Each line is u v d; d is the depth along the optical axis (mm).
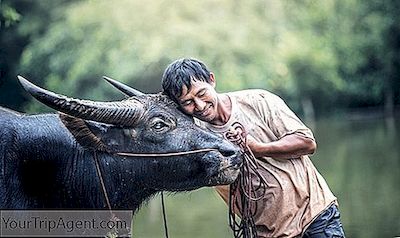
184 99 6254
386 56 46969
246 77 34031
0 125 6188
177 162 6246
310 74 43125
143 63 31203
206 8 33750
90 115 6066
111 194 6367
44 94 5941
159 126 6234
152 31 31906
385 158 22953
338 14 45906
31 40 29188
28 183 6223
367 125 38156
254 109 6473
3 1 17719
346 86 46406
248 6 35750
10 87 21422
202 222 13875
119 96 30734
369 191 16531
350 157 23625
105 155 6328
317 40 43594
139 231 13141
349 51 45906
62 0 30766
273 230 6457
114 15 31484
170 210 15555
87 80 30625
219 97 6449
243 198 6426
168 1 32688
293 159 6492
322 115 45531
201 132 6273
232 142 6312
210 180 6246
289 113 6473
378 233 12234
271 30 37406
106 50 30922
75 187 6340
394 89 47906
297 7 42438
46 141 6270
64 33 29969
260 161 6434
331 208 6531
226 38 33844
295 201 6430
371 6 46719
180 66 6254
